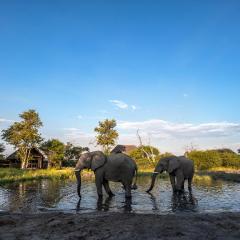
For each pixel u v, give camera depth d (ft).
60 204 57.88
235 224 37.52
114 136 255.29
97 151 68.28
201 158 199.82
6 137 229.45
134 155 245.24
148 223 37.24
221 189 85.61
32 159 239.71
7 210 51.39
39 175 131.64
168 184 102.47
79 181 67.97
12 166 242.37
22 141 226.79
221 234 33.55
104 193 74.28
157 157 222.89
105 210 51.83
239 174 136.87
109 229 34.55
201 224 37.35
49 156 238.68
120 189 83.25
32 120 227.40
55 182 108.27
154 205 57.16
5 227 35.63
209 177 132.77
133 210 51.78
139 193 75.41
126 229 34.55
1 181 101.86
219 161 202.90
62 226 35.73
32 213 46.96
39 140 231.50
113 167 66.54
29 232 33.60
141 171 168.86
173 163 78.54
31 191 78.69
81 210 51.62
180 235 32.89
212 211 51.19
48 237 31.86
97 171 66.74
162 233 33.37
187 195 71.72
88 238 31.55
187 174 83.46
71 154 270.46
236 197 68.44
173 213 48.67
